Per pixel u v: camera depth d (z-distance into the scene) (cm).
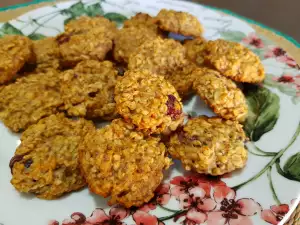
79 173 15
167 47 19
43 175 15
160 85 16
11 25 22
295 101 18
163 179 15
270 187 14
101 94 17
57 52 20
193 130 16
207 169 15
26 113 17
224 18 23
